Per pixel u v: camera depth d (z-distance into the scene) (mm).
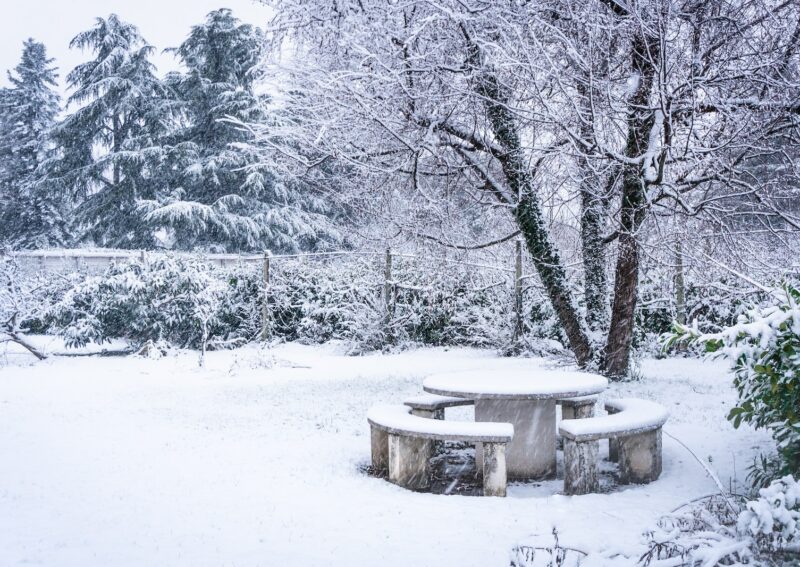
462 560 3916
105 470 6090
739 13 8188
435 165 10320
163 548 4176
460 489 5914
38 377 12656
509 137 9875
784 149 8719
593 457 5477
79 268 18734
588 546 3885
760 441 6629
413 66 8422
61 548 4184
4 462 6422
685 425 7707
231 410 9195
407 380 11805
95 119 33594
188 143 31109
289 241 30750
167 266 15742
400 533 4398
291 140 10125
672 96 7676
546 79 8234
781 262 9828
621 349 11023
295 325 18312
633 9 7570
